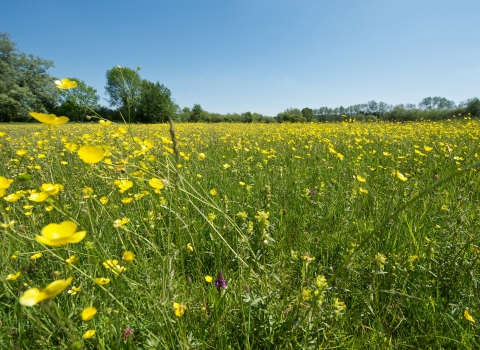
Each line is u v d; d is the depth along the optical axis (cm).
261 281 176
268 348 147
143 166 238
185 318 160
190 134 1079
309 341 143
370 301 173
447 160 485
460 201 278
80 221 227
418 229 242
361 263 207
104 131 798
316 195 333
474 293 182
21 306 145
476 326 159
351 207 295
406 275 186
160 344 142
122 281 177
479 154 523
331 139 784
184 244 230
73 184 304
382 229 227
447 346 156
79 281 185
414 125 1384
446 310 166
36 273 198
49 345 142
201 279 198
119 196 320
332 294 184
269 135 975
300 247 240
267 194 251
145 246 218
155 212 258
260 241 167
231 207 292
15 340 147
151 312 158
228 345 152
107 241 228
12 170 389
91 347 146
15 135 1027
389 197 309
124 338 142
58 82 186
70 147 229
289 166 507
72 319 158
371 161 525
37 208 279
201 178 393
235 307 170
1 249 170
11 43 4947
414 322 172
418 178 400
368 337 158
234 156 605
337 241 240
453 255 208
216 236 240
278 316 160
